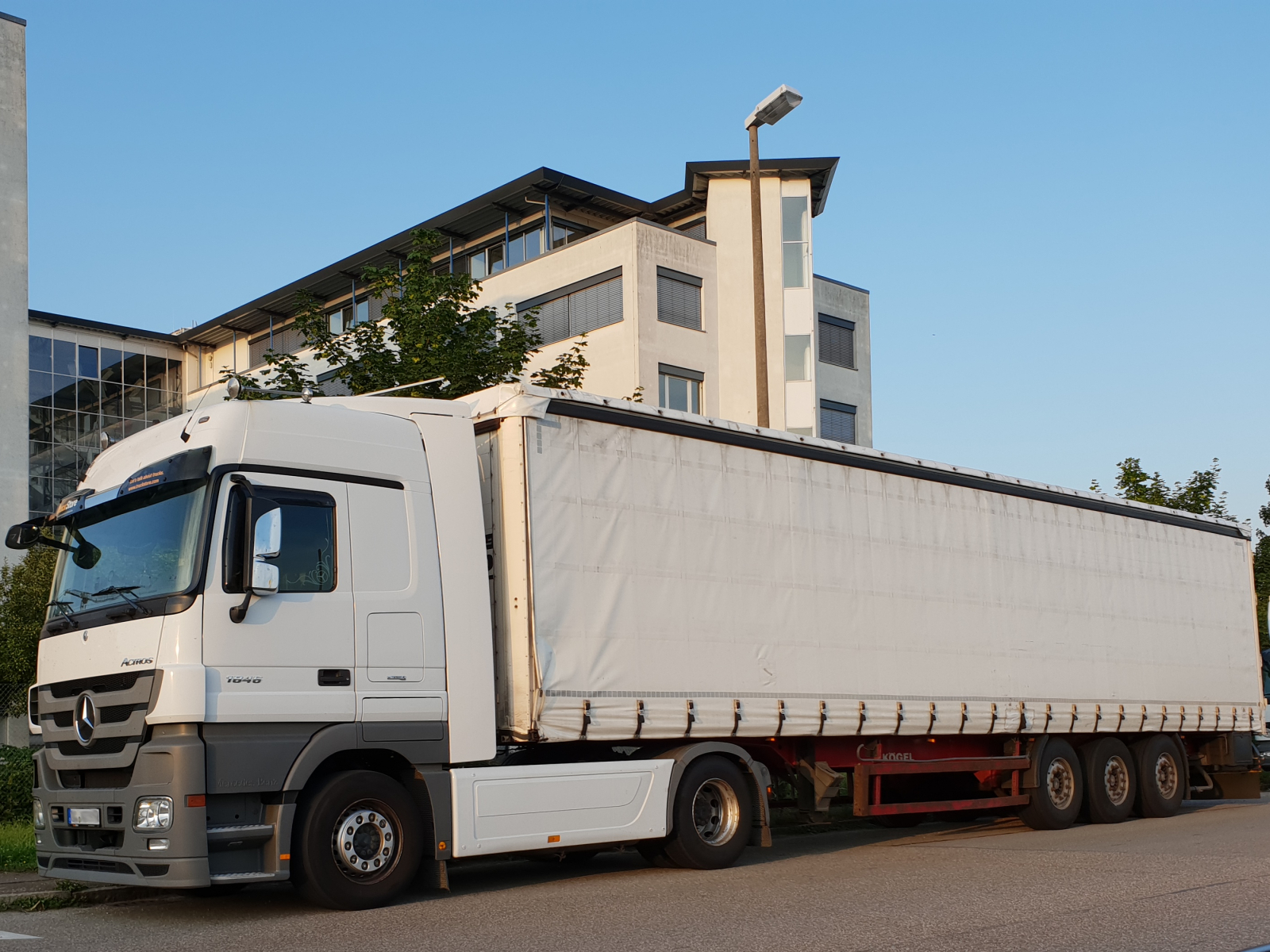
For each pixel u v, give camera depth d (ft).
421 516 29.22
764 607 35.83
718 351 109.50
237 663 25.68
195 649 25.27
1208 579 55.98
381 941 23.18
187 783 24.71
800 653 36.60
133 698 25.55
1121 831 45.32
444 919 25.68
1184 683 53.06
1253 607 58.80
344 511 27.94
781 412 108.99
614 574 32.17
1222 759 56.24
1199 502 91.40
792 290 110.73
